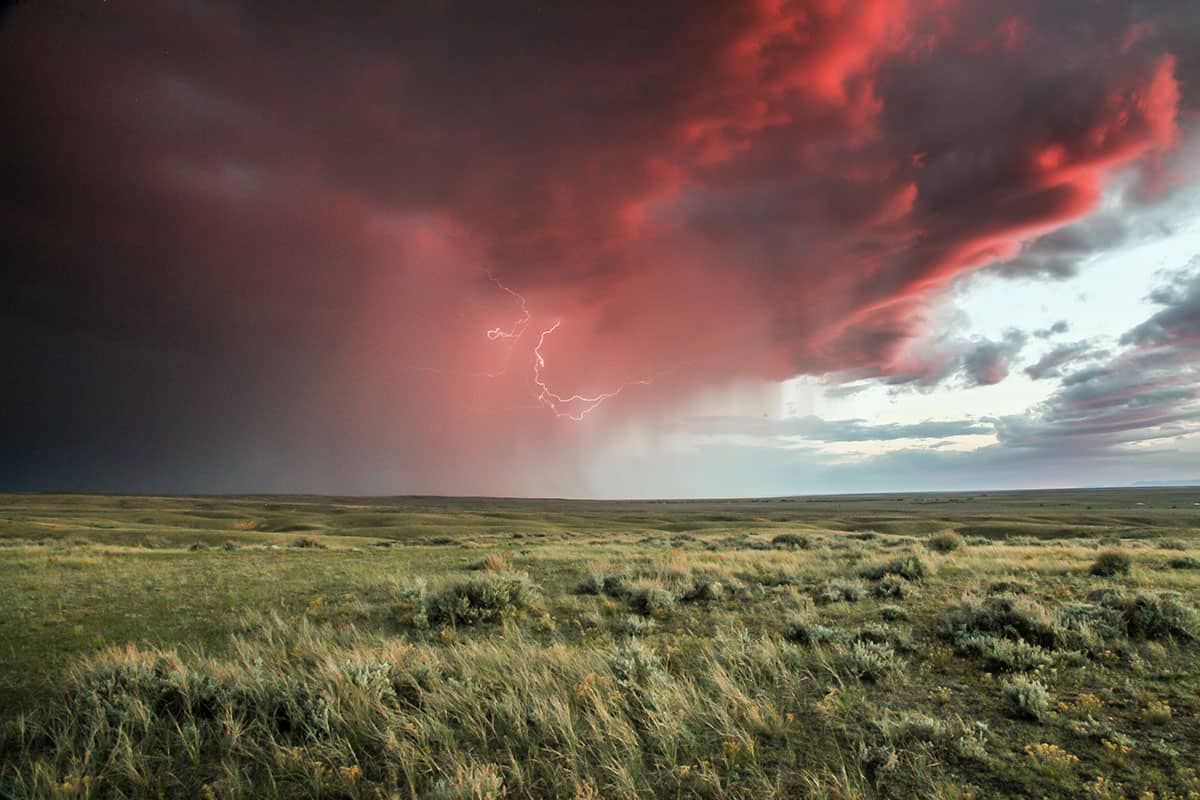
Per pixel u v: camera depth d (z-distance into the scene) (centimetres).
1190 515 9012
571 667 824
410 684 795
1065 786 511
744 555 2383
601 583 1559
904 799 502
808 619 1091
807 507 19962
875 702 709
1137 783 511
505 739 632
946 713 674
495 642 1001
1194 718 629
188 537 5181
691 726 657
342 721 667
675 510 19425
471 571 1975
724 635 1016
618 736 611
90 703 716
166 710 719
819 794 506
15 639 1086
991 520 8750
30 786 556
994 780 527
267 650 957
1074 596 1219
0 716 724
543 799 521
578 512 17100
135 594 1524
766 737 630
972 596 1205
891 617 1113
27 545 3653
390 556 2666
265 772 586
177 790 561
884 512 14212
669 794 524
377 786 548
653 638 1052
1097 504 16025
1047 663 805
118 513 10381
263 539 5012
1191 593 1227
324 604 1395
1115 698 692
